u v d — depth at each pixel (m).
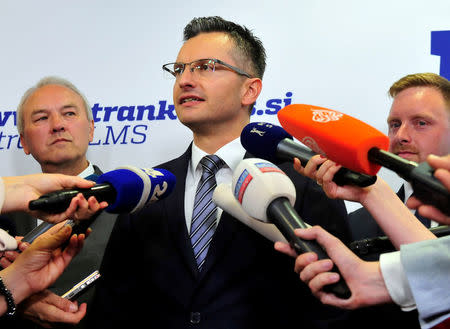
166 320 2.07
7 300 1.91
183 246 2.17
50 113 3.19
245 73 2.53
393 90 2.76
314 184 2.26
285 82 3.23
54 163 3.17
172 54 3.39
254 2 3.31
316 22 3.24
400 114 2.62
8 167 3.43
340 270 1.50
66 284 2.68
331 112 1.69
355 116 3.16
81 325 2.49
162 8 3.42
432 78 2.67
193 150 2.51
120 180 1.78
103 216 2.89
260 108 3.23
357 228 2.64
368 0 3.19
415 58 3.13
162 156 3.33
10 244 1.63
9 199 1.71
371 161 1.51
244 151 2.45
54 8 3.48
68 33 3.46
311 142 1.69
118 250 2.29
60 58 3.46
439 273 1.36
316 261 1.49
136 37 3.42
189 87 2.45
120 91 3.40
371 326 2.21
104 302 2.20
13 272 1.95
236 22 3.31
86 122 3.26
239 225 2.18
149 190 1.89
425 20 3.13
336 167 1.67
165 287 2.12
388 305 2.24
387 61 3.15
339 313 2.03
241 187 1.79
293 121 1.73
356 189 1.74
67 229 1.94
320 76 3.21
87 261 2.74
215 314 2.04
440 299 1.34
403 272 1.45
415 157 2.56
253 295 2.07
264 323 2.04
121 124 3.38
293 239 1.60
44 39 3.48
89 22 3.46
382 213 1.73
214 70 2.46
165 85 3.38
